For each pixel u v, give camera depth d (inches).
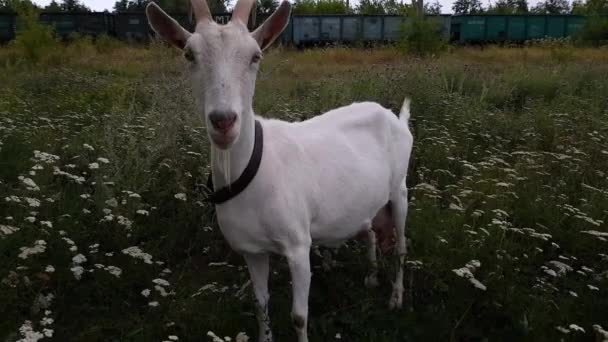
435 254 59.3
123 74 207.6
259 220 43.9
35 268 54.5
